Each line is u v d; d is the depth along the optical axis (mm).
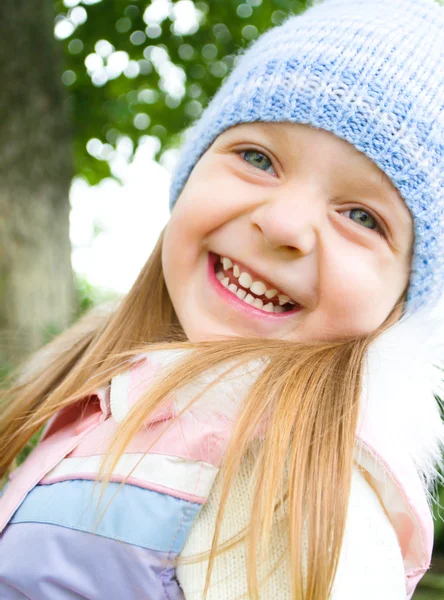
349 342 1072
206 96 5766
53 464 1079
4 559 992
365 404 981
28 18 3664
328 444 905
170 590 913
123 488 955
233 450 894
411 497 934
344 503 855
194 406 989
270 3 4988
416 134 1041
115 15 5195
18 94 3578
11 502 1081
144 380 1084
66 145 3891
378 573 857
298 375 977
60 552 953
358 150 1017
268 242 1029
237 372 1014
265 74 1119
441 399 1174
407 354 1081
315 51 1086
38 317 3432
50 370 1562
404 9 1163
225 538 899
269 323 1104
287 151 1055
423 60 1096
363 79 1050
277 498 909
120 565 912
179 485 929
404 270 1102
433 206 1062
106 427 1096
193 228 1146
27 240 3494
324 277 1027
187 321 1181
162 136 6219
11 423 1462
